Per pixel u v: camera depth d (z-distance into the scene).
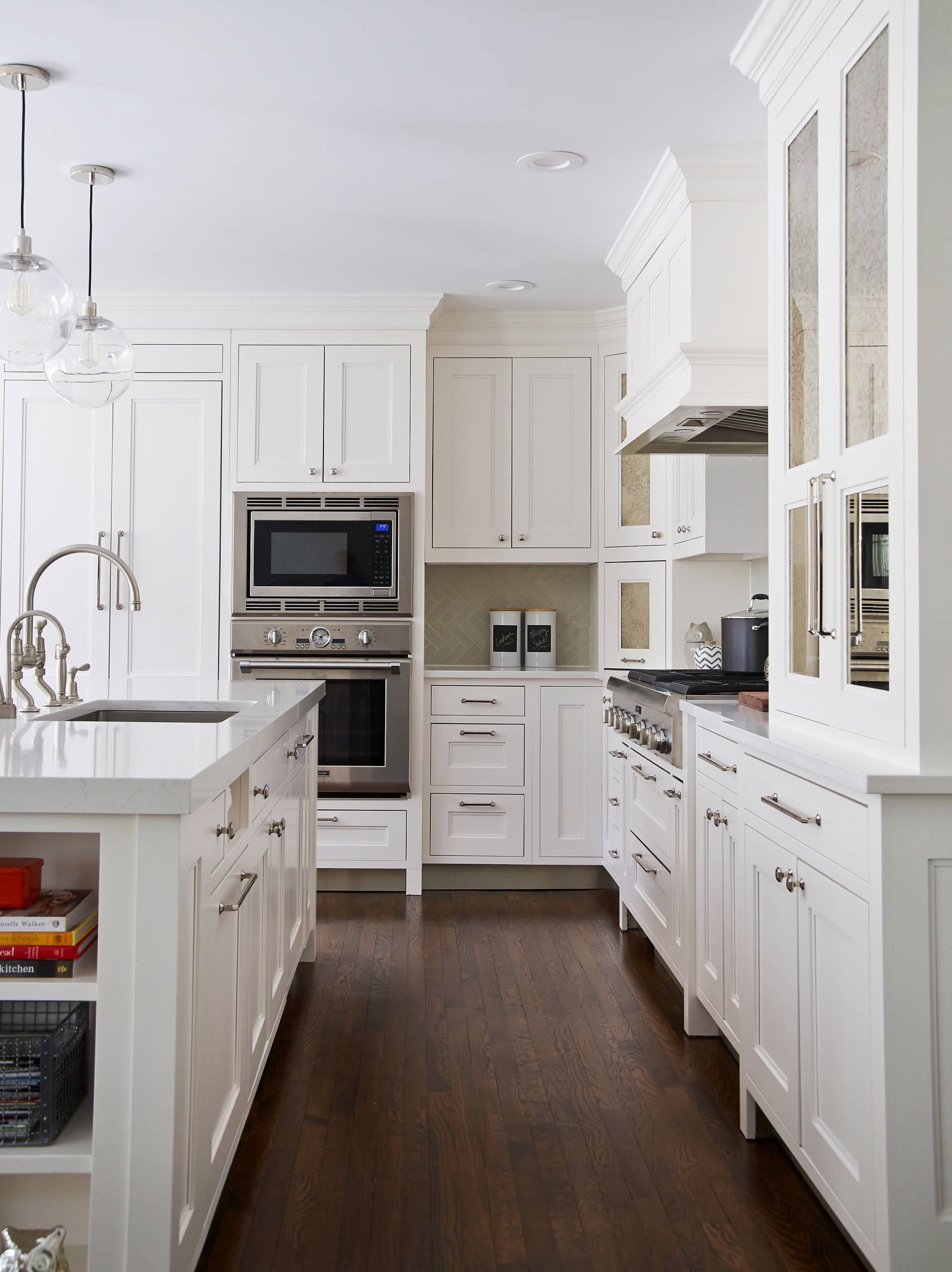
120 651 4.18
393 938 3.61
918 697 1.55
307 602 4.18
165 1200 1.35
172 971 1.35
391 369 4.22
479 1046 2.64
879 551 1.71
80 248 3.65
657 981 3.16
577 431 4.45
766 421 3.08
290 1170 2.02
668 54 2.38
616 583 4.37
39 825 1.36
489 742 4.31
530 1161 2.06
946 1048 1.47
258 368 4.20
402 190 3.14
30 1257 1.13
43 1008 1.51
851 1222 1.58
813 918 1.76
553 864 4.31
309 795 3.12
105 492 4.18
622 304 4.31
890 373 1.66
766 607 3.99
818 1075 1.74
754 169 2.88
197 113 2.65
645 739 3.17
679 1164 2.06
